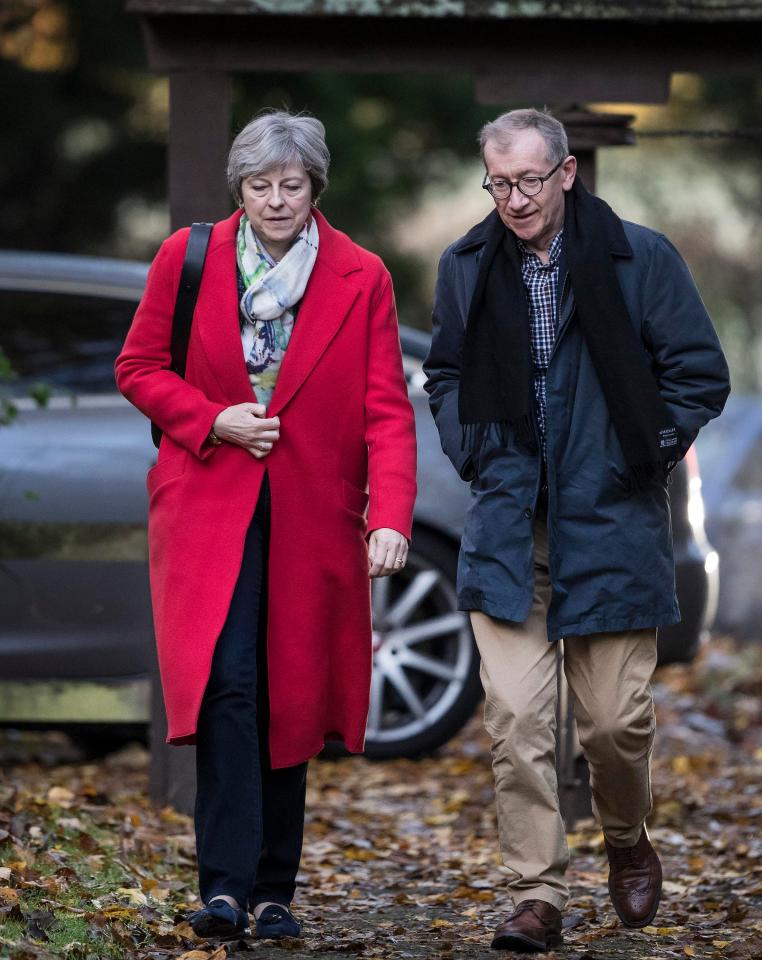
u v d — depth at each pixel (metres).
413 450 12.02
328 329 11.76
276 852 12.09
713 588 19.84
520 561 11.88
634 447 11.63
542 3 15.70
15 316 19.70
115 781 19.86
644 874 12.66
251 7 15.74
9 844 13.41
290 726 11.78
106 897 12.45
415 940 12.29
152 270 12.04
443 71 16.25
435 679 20.53
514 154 11.63
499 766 11.96
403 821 17.88
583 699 12.23
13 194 46.56
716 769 21.53
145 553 18.61
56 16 44.03
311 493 11.79
